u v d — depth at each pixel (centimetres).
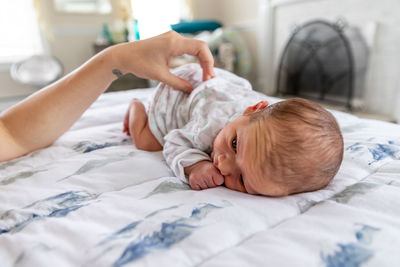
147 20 256
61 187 51
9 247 35
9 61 268
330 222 36
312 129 48
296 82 255
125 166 58
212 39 263
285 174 47
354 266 29
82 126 92
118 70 66
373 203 40
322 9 219
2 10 260
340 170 53
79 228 37
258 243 34
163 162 63
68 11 280
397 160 54
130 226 37
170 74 70
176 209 41
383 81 184
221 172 52
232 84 75
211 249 33
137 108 76
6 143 65
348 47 201
